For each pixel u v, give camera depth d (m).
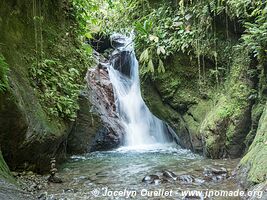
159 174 6.28
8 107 5.21
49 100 7.12
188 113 9.38
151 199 5.00
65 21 8.96
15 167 6.16
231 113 7.81
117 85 13.73
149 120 12.45
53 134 6.73
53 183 5.98
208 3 8.45
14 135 5.66
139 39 9.67
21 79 6.22
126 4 10.64
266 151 5.26
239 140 7.74
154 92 10.17
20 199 4.10
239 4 7.24
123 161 8.48
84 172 7.09
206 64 9.04
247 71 7.63
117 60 14.17
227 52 8.47
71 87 7.89
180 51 9.38
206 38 8.82
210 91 8.92
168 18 9.43
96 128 11.06
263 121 6.09
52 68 7.44
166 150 10.23
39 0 7.60
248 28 6.82
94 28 13.98
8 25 6.46
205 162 7.68
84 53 9.41
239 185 5.45
